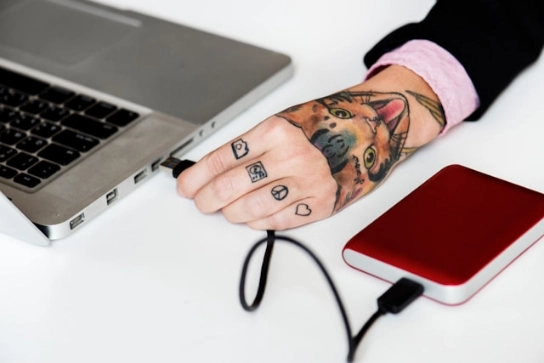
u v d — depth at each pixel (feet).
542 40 3.25
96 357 2.19
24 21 3.55
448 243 2.36
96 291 2.39
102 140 2.84
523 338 2.19
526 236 2.39
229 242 2.55
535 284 2.34
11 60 3.27
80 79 3.15
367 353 2.16
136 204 2.71
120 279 2.43
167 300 2.35
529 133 2.95
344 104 2.77
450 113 2.91
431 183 2.60
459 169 2.65
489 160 2.83
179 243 2.55
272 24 3.62
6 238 2.61
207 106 3.01
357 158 2.66
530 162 2.81
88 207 2.60
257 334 2.23
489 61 3.01
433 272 2.27
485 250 2.33
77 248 2.55
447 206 2.49
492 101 3.02
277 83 3.23
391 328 2.23
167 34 3.44
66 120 2.93
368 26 3.57
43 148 2.80
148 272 2.45
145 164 2.74
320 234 2.57
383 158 2.73
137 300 2.35
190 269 2.45
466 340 2.19
